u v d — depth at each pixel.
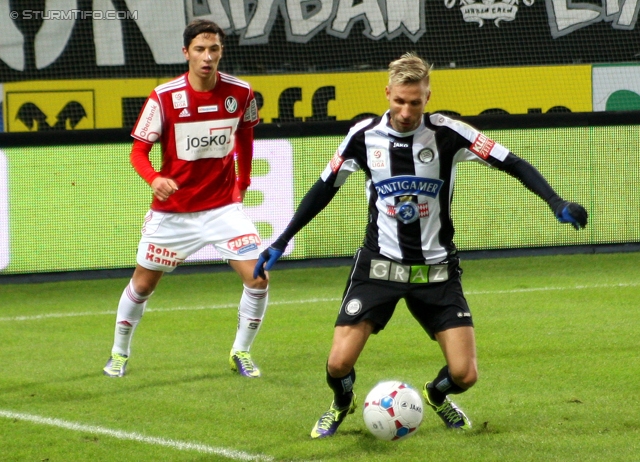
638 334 14.97
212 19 29.72
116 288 21.05
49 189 21.86
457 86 29.28
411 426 8.95
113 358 12.95
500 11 31.08
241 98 12.41
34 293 20.58
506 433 9.84
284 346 14.66
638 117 23.67
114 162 22.19
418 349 14.18
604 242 24.02
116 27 29.06
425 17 30.83
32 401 11.49
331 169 9.25
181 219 12.48
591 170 23.72
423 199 9.02
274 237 22.56
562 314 16.72
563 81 29.50
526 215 23.64
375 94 29.23
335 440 9.66
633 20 31.17
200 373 12.94
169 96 12.02
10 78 28.97
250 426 10.30
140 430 10.18
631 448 9.27
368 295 9.21
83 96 28.52
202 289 20.55
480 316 16.66
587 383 11.98
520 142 23.34
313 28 30.36
